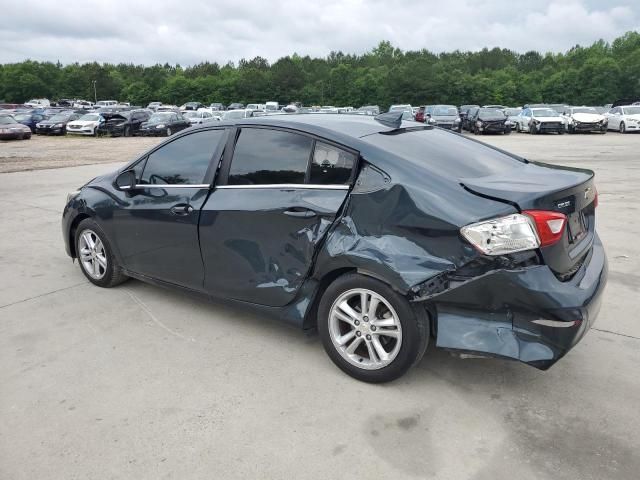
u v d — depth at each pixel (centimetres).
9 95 11025
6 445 272
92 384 329
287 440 274
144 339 389
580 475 248
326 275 334
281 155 358
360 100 8500
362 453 264
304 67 11656
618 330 398
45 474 251
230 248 372
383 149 322
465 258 283
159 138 3084
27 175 1365
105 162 1723
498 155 386
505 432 280
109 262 475
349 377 334
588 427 283
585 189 322
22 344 382
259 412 298
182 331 401
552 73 8581
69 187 1146
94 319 424
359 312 330
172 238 409
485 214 282
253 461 259
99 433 281
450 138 397
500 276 278
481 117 3094
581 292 289
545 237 279
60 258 597
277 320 361
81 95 11475
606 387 321
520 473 250
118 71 13312
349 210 319
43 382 331
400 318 305
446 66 9738
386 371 317
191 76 11619
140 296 471
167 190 413
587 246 328
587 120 2997
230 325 411
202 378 334
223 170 385
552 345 279
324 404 305
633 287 486
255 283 364
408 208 299
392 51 12912
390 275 298
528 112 3253
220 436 278
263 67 11706
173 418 293
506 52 12119
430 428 283
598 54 9212
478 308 287
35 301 464
